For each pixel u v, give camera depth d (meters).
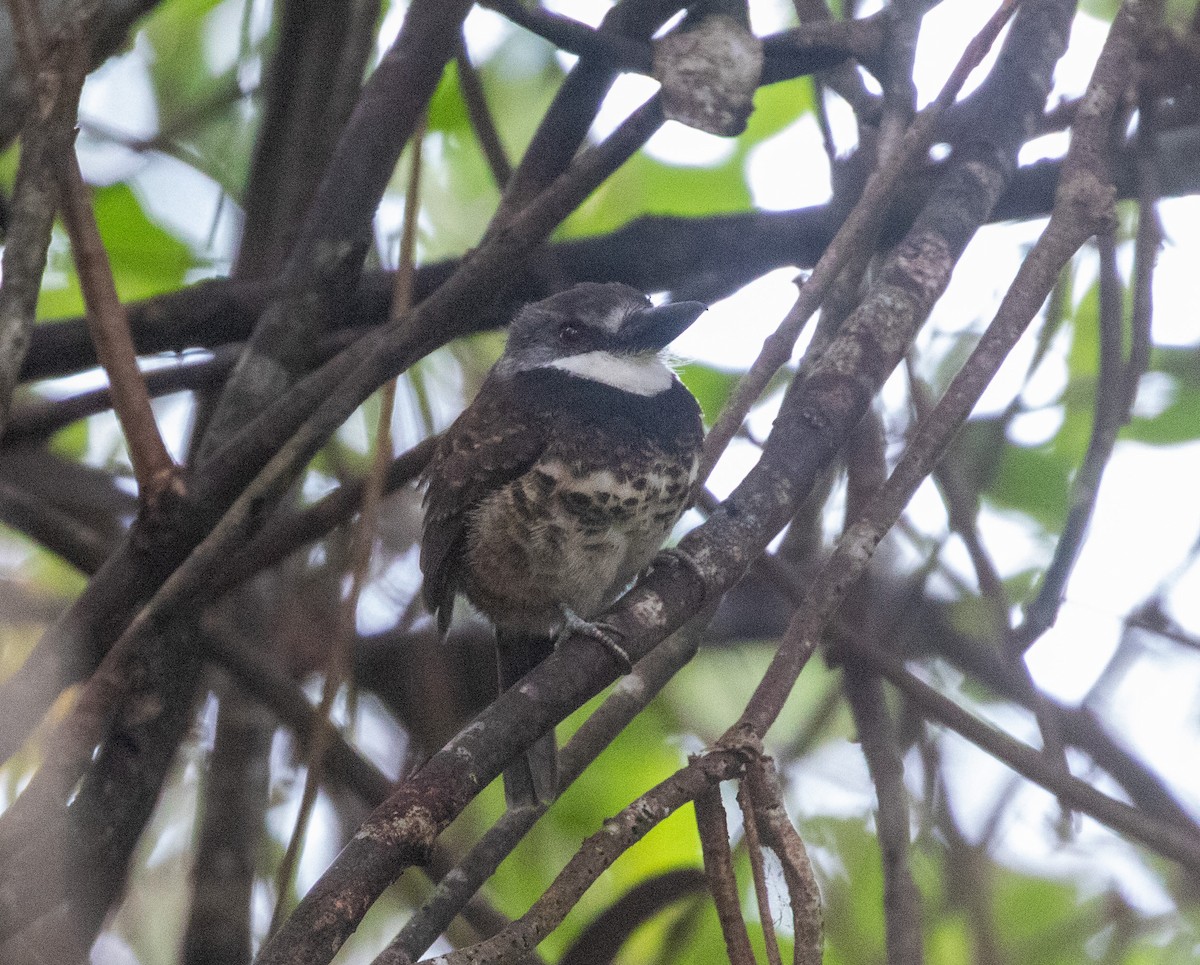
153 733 6.11
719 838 3.94
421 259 10.03
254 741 7.41
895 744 6.22
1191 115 7.99
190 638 6.32
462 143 10.23
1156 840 5.84
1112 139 6.97
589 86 6.64
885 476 6.73
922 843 7.39
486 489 7.08
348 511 6.69
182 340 7.57
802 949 3.82
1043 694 6.90
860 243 5.68
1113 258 6.26
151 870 8.40
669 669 5.93
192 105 9.80
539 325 7.49
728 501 5.15
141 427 5.31
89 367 7.43
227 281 7.63
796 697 9.60
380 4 8.12
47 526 7.24
